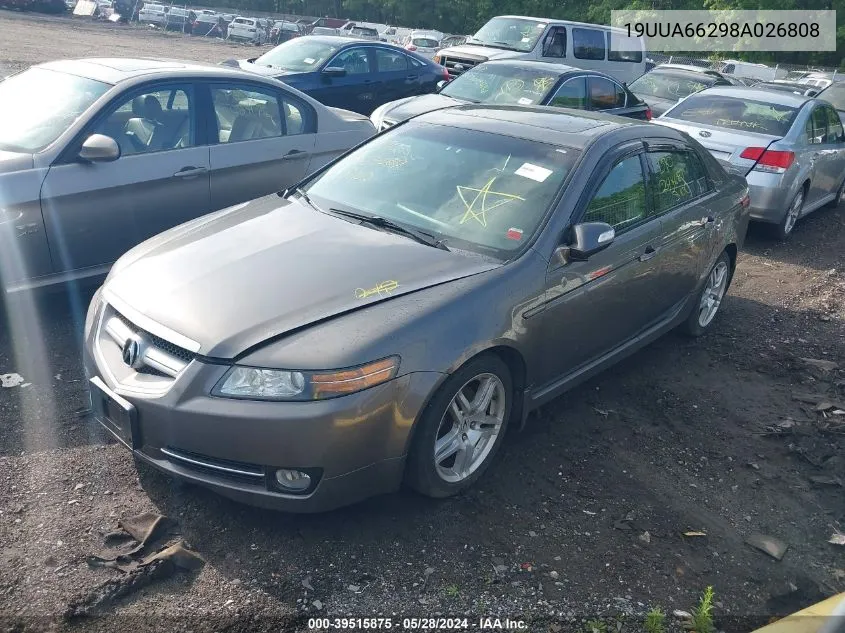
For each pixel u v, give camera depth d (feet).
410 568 10.51
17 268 16.30
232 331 10.56
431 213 13.85
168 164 18.45
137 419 10.75
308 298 11.18
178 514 11.16
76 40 95.09
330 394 10.16
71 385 14.64
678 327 19.26
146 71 18.94
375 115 33.24
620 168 14.93
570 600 10.23
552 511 12.06
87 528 10.68
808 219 34.30
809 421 15.72
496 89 35.42
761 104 30.55
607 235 13.08
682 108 31.50
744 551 11.65
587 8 144.05
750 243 29.78
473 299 11.71
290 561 10.43
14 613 9.16
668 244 16.08
